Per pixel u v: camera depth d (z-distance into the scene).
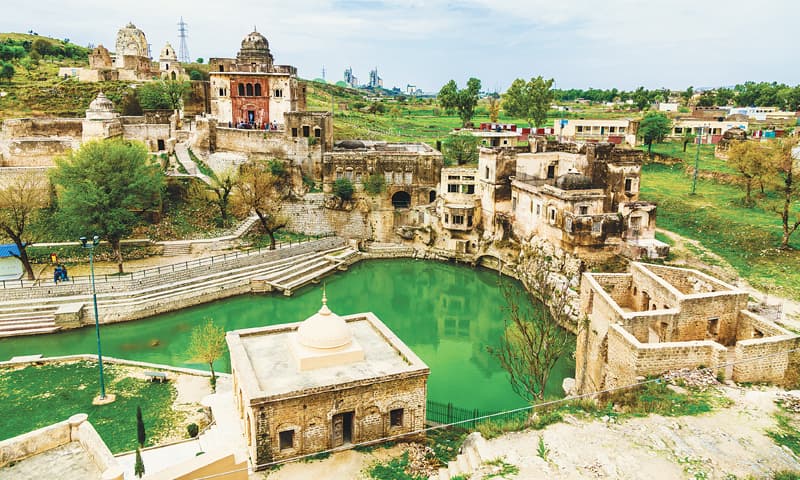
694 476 19.88
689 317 29.69
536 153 69.94
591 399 25.64
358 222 76.38
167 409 33.38
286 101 89.56
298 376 27.14
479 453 22.33
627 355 26.84
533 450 21.95
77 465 18.12
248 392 25.06
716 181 81.94
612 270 54.22
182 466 19.81
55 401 34.34
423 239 75.44
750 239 57.84
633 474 20.09
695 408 23.88
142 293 53.50
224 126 86.38
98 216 54.00
